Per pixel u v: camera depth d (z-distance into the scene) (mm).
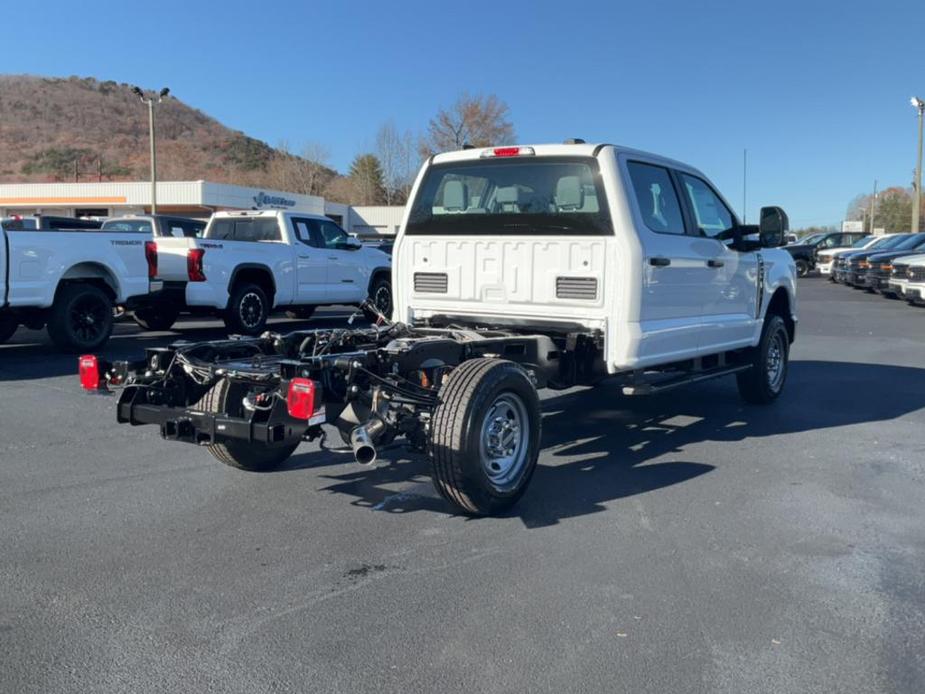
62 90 168250
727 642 3854
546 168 6672
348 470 6535
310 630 3945
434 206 7234
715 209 7949
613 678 3547
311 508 5652
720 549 4965
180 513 5535
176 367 5801
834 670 3617
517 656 3719
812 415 8672
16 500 5770
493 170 6922
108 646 3791
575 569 4656
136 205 55406
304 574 4578
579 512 5605
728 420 8414
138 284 12352
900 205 77562
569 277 6578
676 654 3742
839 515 5574
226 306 13625
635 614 4125
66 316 11516
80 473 6414
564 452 7164
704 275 7449
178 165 132625
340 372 5520
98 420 8102
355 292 16312
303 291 15148
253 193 57125
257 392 5309
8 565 4680
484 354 6227
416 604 4215
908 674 3590
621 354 6430
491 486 5355
